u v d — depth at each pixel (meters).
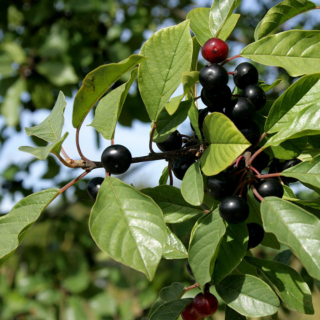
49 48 0.44
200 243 0.17
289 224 0.16
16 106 0.43
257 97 0.18
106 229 0.16
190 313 0.18
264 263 0.18
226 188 0.17
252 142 0.18
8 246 0.18
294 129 0.17
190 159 0.19
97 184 0.19
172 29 0.19
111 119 0.19
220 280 0.17
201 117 0.19
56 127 0.19
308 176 0.17
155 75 0.19
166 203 0.19
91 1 0.44
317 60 0.19
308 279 0.29
